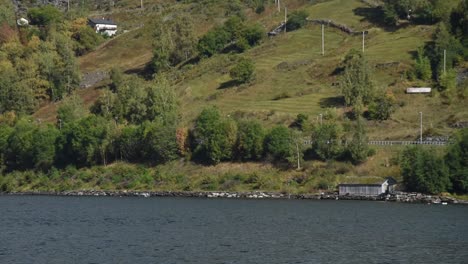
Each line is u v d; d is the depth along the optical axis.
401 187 143.00
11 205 144.12
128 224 109.81
